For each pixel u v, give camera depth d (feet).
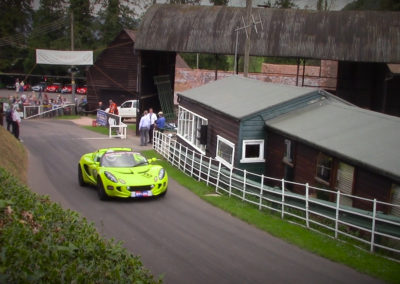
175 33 99.09
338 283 25.23
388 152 33.30
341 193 35.04
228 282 24.97
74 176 55.11
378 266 27.45
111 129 96.68
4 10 258.57
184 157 62.23
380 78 103.81
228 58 219.00
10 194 24.12
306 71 149.07
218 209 41.47
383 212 31.86
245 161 48.67
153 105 111.34
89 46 234.79
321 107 49.06
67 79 250.16
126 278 16.06
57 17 254.27
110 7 240.94
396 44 90.02
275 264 27.89
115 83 154.10
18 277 13.23
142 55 101.04
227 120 51.65
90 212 38.99
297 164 44.11
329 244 31.48
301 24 96.12
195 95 66.49
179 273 25.99
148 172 44.50
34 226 19.16
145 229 34.45
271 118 48.80
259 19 96.27
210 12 102.27
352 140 37.55
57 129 102.63
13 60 249.96
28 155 67.51
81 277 14.21
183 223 36.37
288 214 39.34
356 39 91.66
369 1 213.05
